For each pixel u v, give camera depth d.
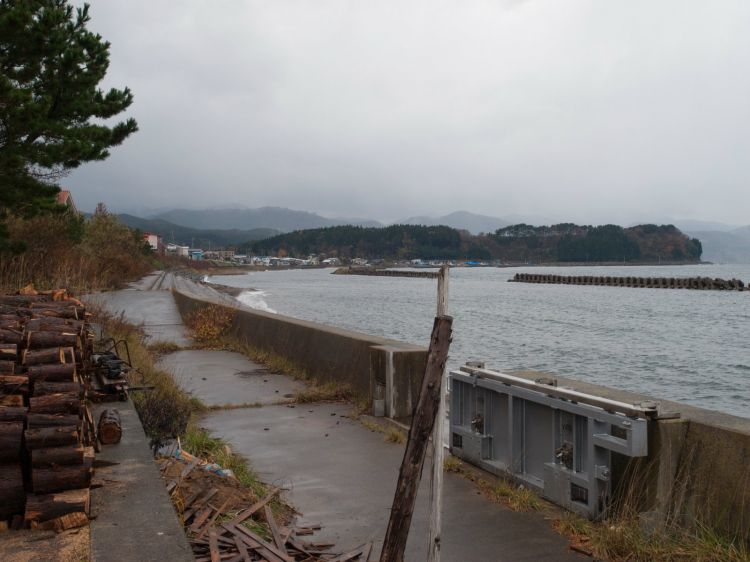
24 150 14.95
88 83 16.77
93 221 55.09
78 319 6.78
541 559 4.64
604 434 5.17
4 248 17.16
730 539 4.41
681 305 64.50
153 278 64.75
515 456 6.20
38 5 16.56
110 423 5.68
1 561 3.51
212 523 4.65
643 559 4.47
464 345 31.02
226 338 16.25
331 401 9.91
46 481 4.03
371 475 6.60
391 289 100.25
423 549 4.84
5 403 4.40
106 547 3.72
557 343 32.34
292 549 4.66
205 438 7.35
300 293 84.94
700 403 18.41
